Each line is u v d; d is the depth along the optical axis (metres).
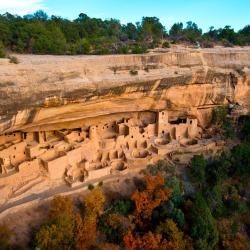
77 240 24.72
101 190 29.72
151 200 29.14
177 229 27.16
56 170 29.05
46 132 31.34
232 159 34.91
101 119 33.94
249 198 33.56
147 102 33.12
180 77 31.91
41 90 24.77
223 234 29.08
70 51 33.19
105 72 28.19
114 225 26.86
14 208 25.42
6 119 24.55
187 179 33.59
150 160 33.50
